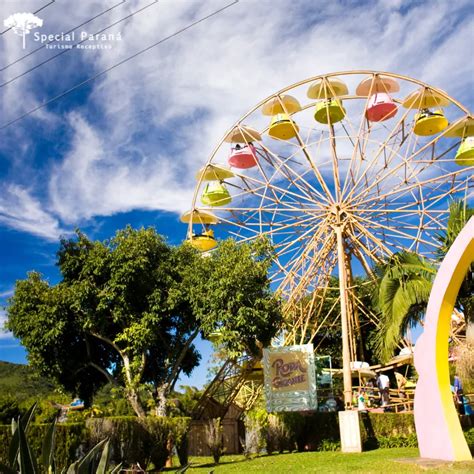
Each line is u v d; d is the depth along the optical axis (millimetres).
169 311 21250
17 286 20688
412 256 17547
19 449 4559
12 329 20656
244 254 21047
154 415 19969
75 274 21516
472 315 15125
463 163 30156
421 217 30156
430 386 13164
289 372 21328
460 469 10922
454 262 12242
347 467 13375
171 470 16781
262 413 20797
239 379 24859
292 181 31141
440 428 12766
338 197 30297
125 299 20500
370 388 23875
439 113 29672
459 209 16375
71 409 27859
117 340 20516
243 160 31859
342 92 31375
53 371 21703
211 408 24344
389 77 29875
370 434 19547
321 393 25219
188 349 23484
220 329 19688
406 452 16547
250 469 14773
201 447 21719
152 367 23125
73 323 20891
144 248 21000
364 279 35812
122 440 16078
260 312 20000
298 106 32156
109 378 21688
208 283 20172
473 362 14602
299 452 19344
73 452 14797
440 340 12992
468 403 19766
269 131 30953
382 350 17953
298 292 29734
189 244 22781
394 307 16766
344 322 23484
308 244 30297
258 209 31312
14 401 29438
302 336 29125
